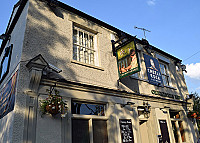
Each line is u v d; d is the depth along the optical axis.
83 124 6.11
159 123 8.84
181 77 12.64
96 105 6.80
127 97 7.79
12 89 5.41
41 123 5.02
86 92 6.41
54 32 6.46
